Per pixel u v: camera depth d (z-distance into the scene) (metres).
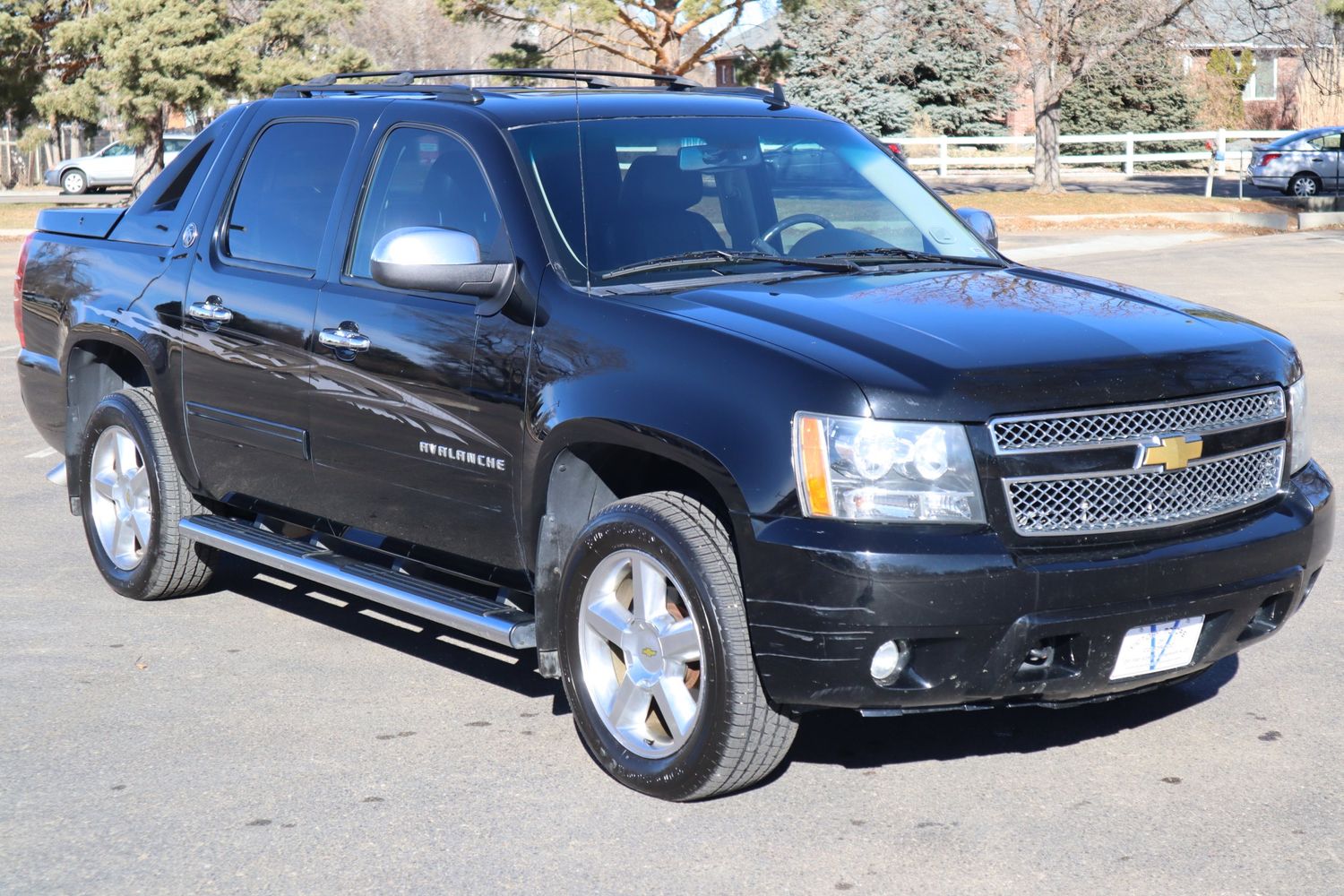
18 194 39.50
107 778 4.51
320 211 5.49
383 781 4.46
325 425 5.27
